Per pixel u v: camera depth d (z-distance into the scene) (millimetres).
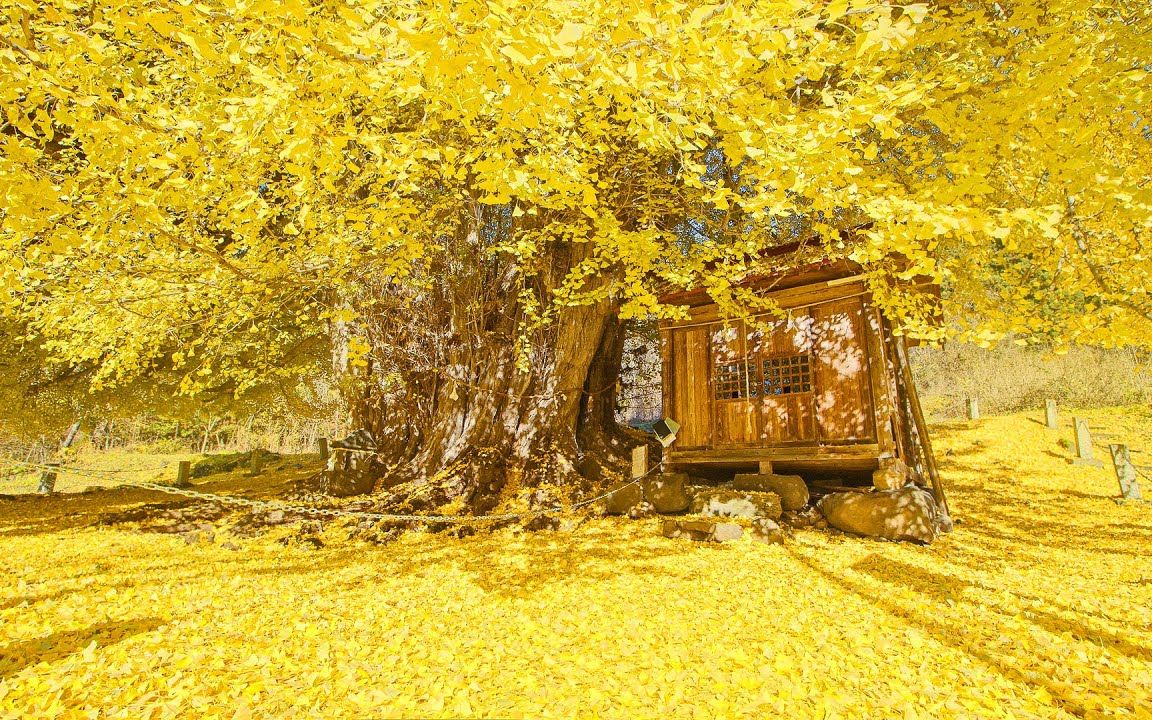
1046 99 3418
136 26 2666
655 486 9055
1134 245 4355
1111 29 3777
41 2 2820
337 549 7840
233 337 10094
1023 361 26266
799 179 3154
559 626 4367
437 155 3736
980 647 3887
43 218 3213
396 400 12211
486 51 2314
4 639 3992
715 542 7379
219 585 5793
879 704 3064
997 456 14789
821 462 8484
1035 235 4824
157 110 3264
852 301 8500
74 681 3236
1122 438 15781
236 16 2646
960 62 4988
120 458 32594
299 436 40656
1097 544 7703
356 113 5090
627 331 15266
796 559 6461
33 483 26078
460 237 11578
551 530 8383
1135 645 3963
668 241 6703
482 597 5297
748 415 9156
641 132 2965
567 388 11461
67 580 6000
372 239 5938
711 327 9812
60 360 8492
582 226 6750
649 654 3721
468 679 3420
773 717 2926
